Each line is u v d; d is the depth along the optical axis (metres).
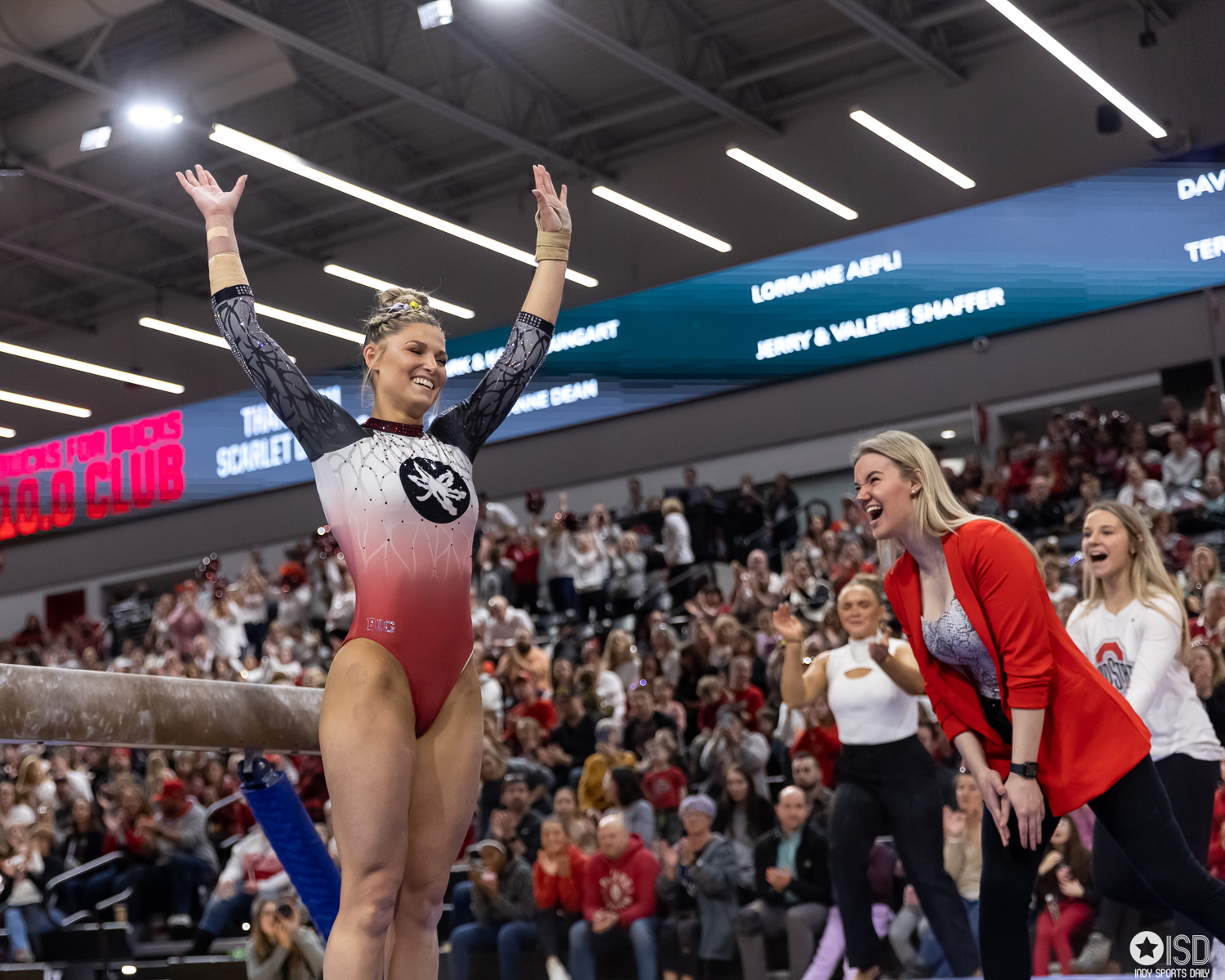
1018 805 2.63
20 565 23.83
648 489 18.66
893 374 17.03
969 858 5.93
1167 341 15.22
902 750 4.66
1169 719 3.40
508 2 13.41
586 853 7.86
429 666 2.31
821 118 17.45
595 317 19.03
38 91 15.57
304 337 20.77
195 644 15.40
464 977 7.51
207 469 22.02
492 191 19.27
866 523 14.12
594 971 7.11
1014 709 2.66
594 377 19.08
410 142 18.06
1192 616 8.87
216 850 10.26
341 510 2.33
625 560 14.77
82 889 9.55
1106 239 15.62
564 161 17.94
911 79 16.86
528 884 7.54
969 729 2.90
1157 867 2.67
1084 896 5.89
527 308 2.73
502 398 2.62
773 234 17.75
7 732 2.35
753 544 16.11
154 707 2.68
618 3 14.68
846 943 4.74
